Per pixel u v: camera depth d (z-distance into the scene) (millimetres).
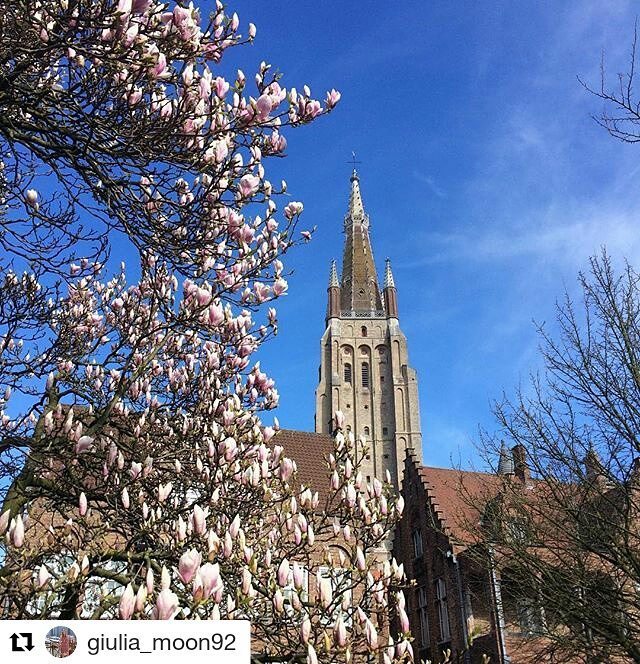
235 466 8234
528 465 18297
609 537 15992
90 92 6328
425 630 28297
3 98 6344
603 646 15570
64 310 11891
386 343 99062
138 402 10969
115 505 7961
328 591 5441
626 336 16859
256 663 5828
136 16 5730
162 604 3945
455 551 26031
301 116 6980
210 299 8289
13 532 5359
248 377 10609
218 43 6527
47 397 9836
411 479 31578
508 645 21578
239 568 5801
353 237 110562
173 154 6531
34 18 5645
